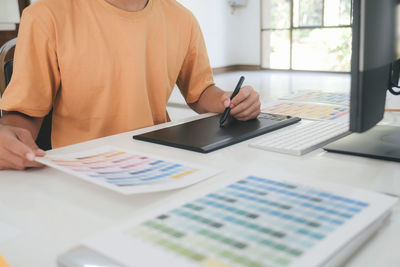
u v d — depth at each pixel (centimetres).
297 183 56
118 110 113
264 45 891
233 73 847
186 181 60
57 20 101
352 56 57
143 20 111
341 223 43
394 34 67
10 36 527
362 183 60
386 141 79
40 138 117
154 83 121
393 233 44
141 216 46
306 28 820
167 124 105
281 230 42
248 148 80
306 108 120
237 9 908
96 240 41
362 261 38
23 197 58
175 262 36
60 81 106
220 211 47
